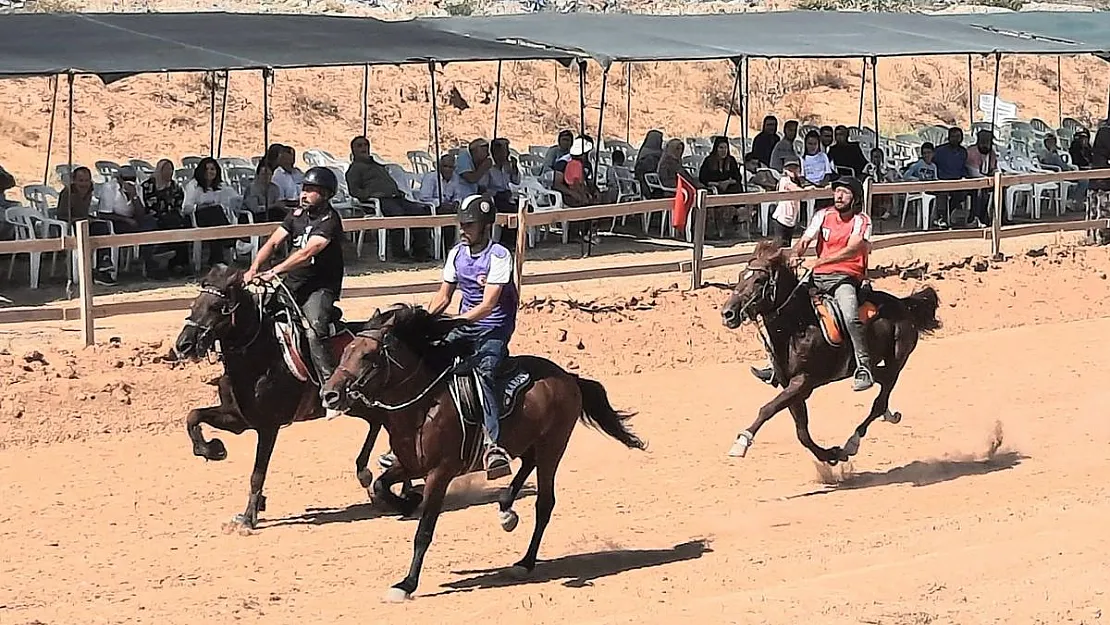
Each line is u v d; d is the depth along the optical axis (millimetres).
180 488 12312
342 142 28875
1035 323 20938
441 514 11820
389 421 9500
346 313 17562
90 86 28375
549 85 34250
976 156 25969
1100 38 28797
